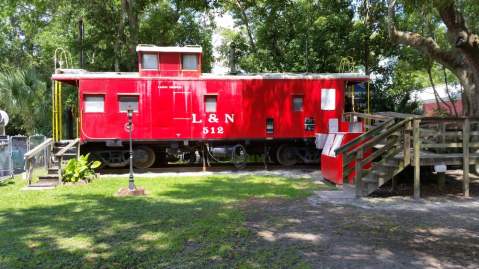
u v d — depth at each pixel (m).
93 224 7.20
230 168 15.81
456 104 31.28
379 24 21.45
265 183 11.83
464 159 9.69
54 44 26.89
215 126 15.08
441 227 6.92
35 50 33.34
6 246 6.00
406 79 25.23
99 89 14.38
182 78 14.85
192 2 19.72
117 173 14.52
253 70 24.45
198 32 26.34
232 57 18.88
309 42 22.23
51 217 7.75
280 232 6.64
